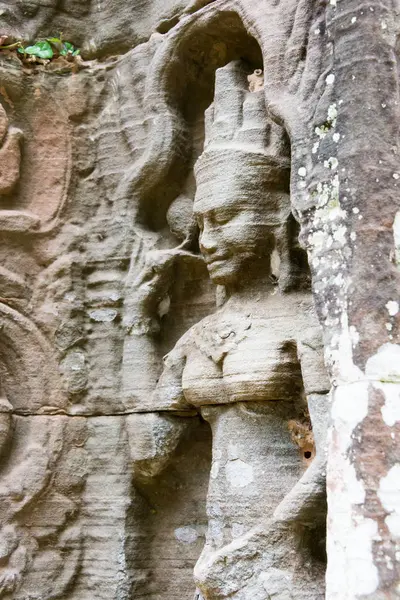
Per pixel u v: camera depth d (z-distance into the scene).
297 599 2.30
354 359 2.10
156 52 3.20
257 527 2.39
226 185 2.71
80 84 3.48
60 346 3.27
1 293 3.25
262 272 2.77
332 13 2.38
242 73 2.98
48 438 3.19
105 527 3.10
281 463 2.57
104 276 3.29
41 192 3.38
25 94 3.43
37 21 3.52
